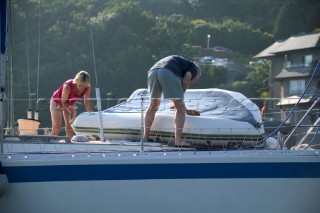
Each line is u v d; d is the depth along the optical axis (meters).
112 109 18.72
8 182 14.35
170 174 14.67
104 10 70.62
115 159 14.57
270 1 192.00
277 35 167.50
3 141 15.33
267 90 135.00
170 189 14.69
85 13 47.94
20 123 18.58
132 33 74.62
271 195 14.91
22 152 15.13
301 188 14.97
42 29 45.59
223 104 18.14
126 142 16.72
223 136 16.88
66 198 14.53
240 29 170.25
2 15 15.02
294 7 165.12
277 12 186.50
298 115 27.17
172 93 16.53
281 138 17.31
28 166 14.45
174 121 16.98
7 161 14.41
